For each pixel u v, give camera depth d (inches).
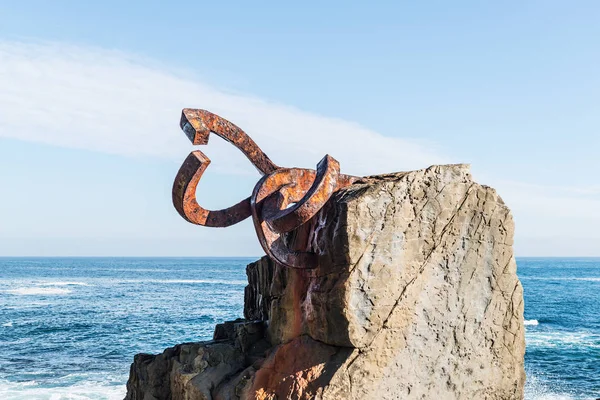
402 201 267.3
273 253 263.0
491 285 287.7
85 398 711.1
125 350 1061.8
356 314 256.2
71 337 1227.2
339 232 259.3
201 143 271.9
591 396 735.1
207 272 5123.0
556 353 1005.8
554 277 3993.6
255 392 277.9
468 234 282.8
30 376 839.1
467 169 285.7
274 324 316.5
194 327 1382.9
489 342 287.3
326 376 258.2
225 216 276.4
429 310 272.7
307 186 281.0
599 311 1747.0
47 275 4471.0
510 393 292.4
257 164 286.2
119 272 5093.5
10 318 1573.6
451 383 277.7
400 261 266.4
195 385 299.0
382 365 261.7
